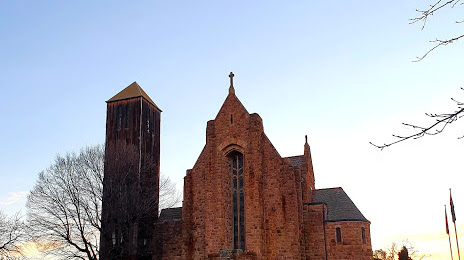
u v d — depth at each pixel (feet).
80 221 180.34
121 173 193.57
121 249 185.47
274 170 152.97
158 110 239.91
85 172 189.37
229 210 153.79
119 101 225.97
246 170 153.28
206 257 150.00
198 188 162.30
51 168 224.12
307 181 181.27
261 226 146.00
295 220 146.00
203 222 157.48
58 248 179.22
